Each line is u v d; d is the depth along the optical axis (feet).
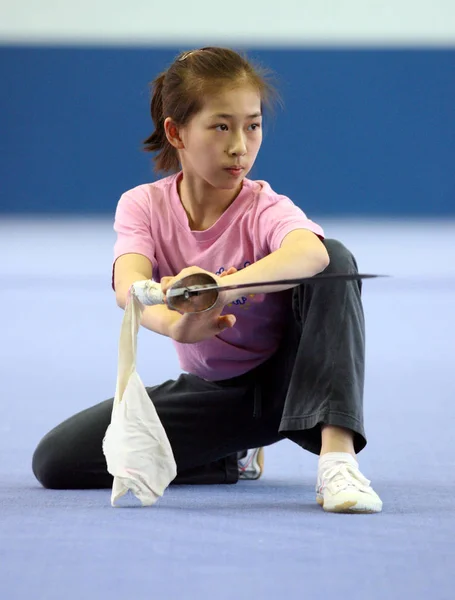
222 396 22.21
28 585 14.48
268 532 17.42
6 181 112.88
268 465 25.52
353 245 82.79
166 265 21.43
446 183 112.57
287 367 21.65
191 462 22.54
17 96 111.86
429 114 111.86
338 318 19.85
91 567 15.33
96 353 43.16
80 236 92.22
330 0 115.55
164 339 48.08
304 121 112.27
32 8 114.42
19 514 18.84
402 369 39.47
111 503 19.60
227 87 19.04
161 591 14.20
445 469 23.71
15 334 47.91
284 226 19.85
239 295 17.99
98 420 21.85
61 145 112.57
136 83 111.75
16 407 31.94
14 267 71.77
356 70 111.45
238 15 116.06
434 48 110.93
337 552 16.17
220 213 20.94
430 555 16.03
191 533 17.31
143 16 115.55
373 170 112.68
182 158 20.56
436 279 66.44
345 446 19.52
